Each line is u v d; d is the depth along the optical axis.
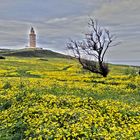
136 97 28.56
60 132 13.47
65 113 15.90
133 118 16.47
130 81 42.84
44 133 13.73
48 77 51.12
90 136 13.12
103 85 36.38
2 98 22.48
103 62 57.75
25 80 35.59
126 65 129.75
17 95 22.72
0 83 31.28
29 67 89.19
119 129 14.30
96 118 15.47
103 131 13.91
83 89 30.61
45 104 18.75
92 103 18.97
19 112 17.67
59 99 19.73
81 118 15.05
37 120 15.43
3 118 17.50
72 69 86.62
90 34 58.22
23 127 15.43
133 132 14.15
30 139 13.51
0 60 114.19
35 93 22.75
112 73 77.44
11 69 74.12
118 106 18.75
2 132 15.36
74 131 13.41
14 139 14.45
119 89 33.69
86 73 69.44
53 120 15.27
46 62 122.31
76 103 19.00
